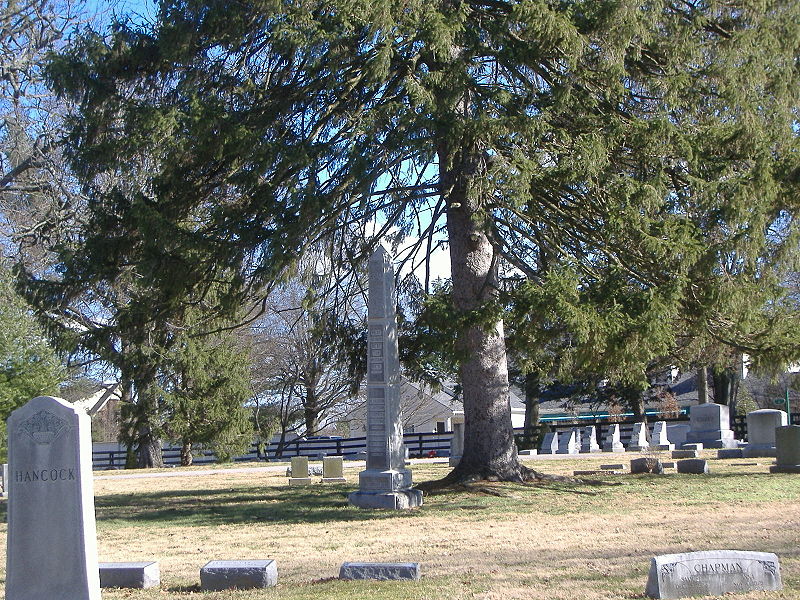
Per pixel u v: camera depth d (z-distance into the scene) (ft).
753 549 36.86
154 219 57.06
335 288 67.87
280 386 171.01
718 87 57.62
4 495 85.35
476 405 65.72
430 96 54.03
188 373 125.39
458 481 64.75
